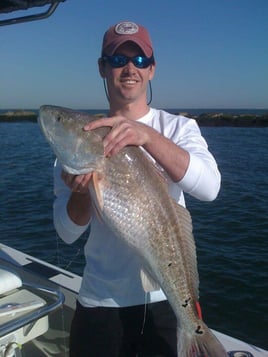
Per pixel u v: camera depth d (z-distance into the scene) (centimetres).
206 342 110
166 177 114
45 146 1466
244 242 429
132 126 100
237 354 142
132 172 104
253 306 294
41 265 201
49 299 138
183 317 110
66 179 108
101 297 117
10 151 1305
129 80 117
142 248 106
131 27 116
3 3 145
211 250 404
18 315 128
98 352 118
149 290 111
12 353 132
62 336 170
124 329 117
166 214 107
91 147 103
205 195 106
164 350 117
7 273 141
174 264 108
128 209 105
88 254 121
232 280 333
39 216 520
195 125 123
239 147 1461
